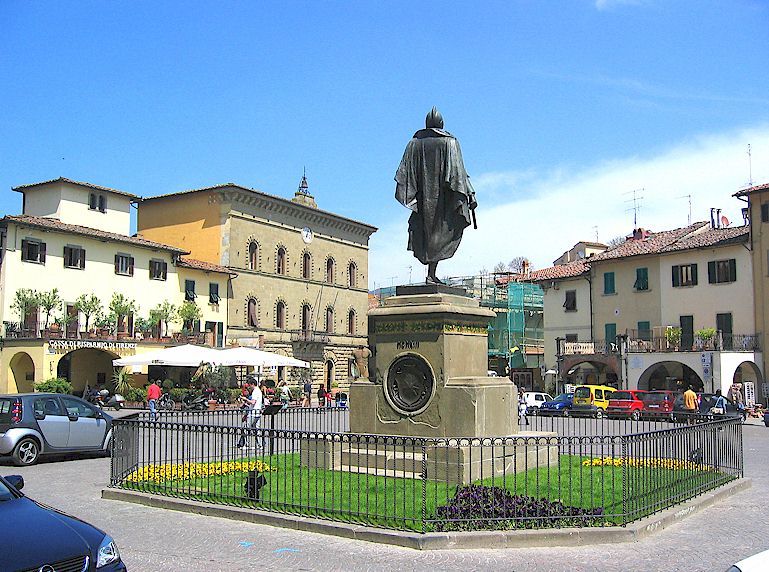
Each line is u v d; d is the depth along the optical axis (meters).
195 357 26.45
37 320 45.69
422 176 15.04
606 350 56.22
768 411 36.66
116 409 41.28
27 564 6.67
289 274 68.00
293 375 66.75
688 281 52.34
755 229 48.72
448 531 10.02
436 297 14.23
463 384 13.55
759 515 12.09
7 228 45.25
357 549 9.73
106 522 11.37
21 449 19.05
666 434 12.34
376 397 14.34
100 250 50.81
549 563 9.16
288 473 14.17
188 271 57.69
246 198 63.22
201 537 10.40
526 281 63.00
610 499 11.80
